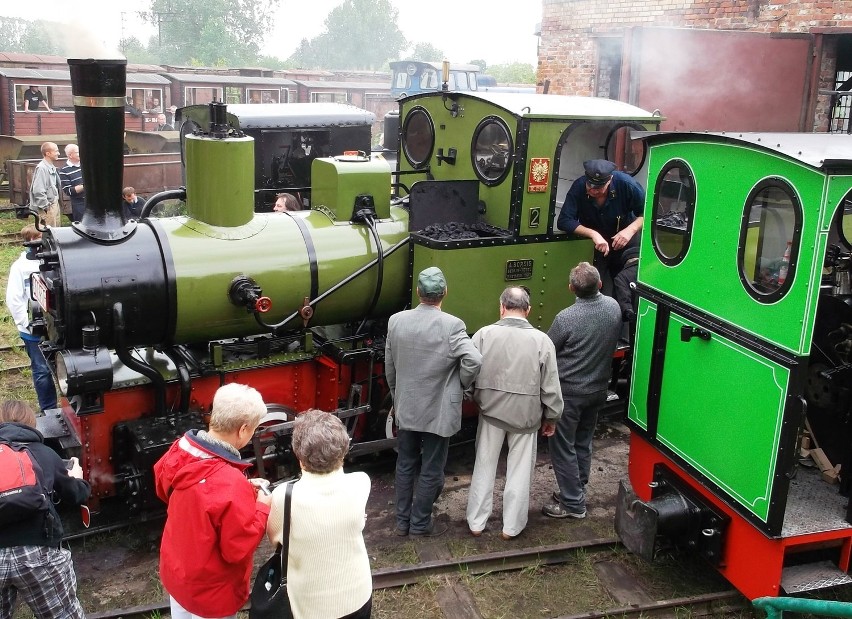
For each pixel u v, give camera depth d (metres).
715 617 4.10
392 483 5.47
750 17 9.62
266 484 3.09
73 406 4.46
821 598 4.15
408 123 6.55
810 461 4.42
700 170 4.04
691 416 4.16
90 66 4.08
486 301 5.46
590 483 5.52
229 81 21.45
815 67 9.00
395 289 5.43
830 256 4.47
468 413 5.98
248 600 4.13
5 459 3.17
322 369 5.29
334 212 5.34
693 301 4.13
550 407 4.54
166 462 2.94
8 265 10.35
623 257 6.17
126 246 4.50
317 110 9.79
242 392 2.94
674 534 4.21
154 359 4.91
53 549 3.30
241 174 4.81
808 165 3.25
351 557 2.94
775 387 3.53
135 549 4.57
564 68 11.81
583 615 4.03
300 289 5.00
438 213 5.50
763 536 3.72
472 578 4.37
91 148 4.26
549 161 5.50
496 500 5.25
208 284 4.66
